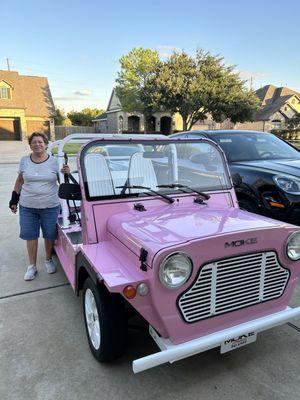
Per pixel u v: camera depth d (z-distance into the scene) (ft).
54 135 133.69
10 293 12.25
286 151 18.74
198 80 94.53
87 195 9.06
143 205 9.40
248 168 15.83
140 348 9.04
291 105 159.74
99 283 7.54
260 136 19.81
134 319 9.41
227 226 7.53
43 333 9.86
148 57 110.63
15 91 122.31
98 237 8.95
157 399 7.48
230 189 10.72
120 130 139.13
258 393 7.60
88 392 7.70
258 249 7.37
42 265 14.75
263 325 7.48
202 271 6.82
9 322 10.41
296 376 8.07
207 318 7.14
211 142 10.89
